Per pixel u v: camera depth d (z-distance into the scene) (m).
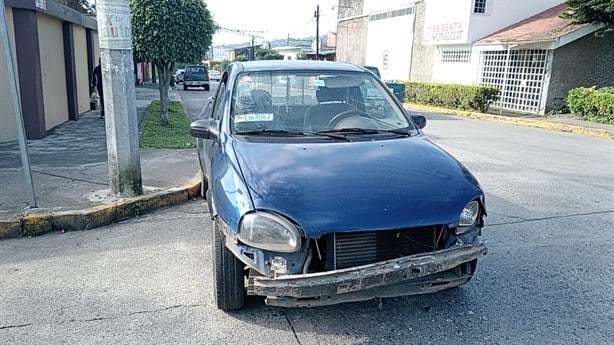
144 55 11.32
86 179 6.67
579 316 3.58
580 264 4.48
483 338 3.29
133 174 5.84
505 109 20.45
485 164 8.84
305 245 2.90
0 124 9.39
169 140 9.97
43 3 10.02
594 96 15.81
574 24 17.14
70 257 4.48
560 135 13.58
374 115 4.37
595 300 3.81
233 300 3.46
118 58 5.55
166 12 10.92
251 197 3.02
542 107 18.52
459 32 22.06
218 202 3.27
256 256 2.94
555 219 5.74
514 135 13.20
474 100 19.70
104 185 6.36
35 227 5.02
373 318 3.52
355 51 34.94
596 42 18.05
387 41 29.83
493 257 4.61
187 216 5.70
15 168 7.29
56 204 5.52
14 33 9.35
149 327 3.34
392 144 3.79
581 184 7.44
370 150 3.62
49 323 3.37
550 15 20.70
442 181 3.28
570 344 3.22
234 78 4.50
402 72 28.20
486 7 21.39
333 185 3.09
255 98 4.30
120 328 3.33
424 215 3.04
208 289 3.89
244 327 3.37
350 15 40.09
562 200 6.55
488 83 21.38
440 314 3.59
